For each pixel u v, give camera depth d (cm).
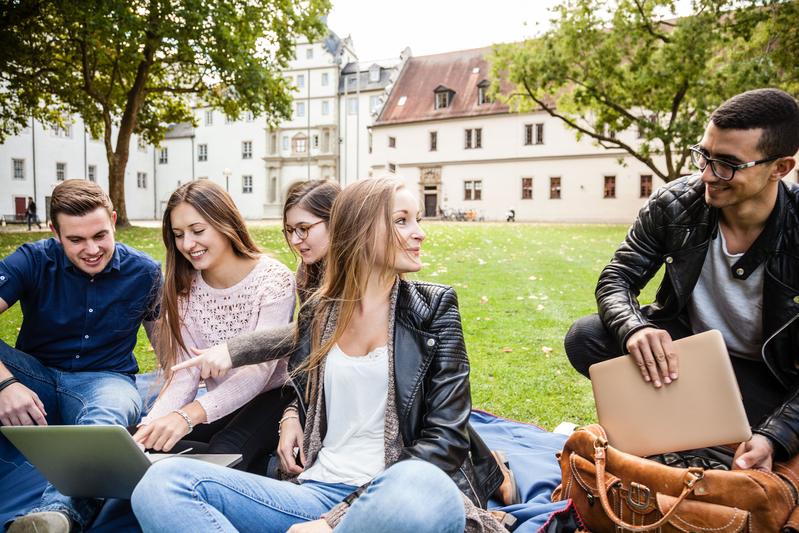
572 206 4341
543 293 810
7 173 4109
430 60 5212
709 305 240
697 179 242
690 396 190
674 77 2031
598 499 194
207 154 5972
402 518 137
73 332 278
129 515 224
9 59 1798
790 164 200
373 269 189
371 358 186
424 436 174
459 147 4700
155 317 292
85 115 2208
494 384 431
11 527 193
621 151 4159
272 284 260
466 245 1553
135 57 1831
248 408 249
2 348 257
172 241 257
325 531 153
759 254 216
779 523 163
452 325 186
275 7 2136
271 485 167
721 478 168
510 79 2516
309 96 5725
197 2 1727
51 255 276
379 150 5028
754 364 237
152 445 212
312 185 264
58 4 1587
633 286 253
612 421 204
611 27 2258
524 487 258
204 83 2333
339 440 187
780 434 181
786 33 1895
